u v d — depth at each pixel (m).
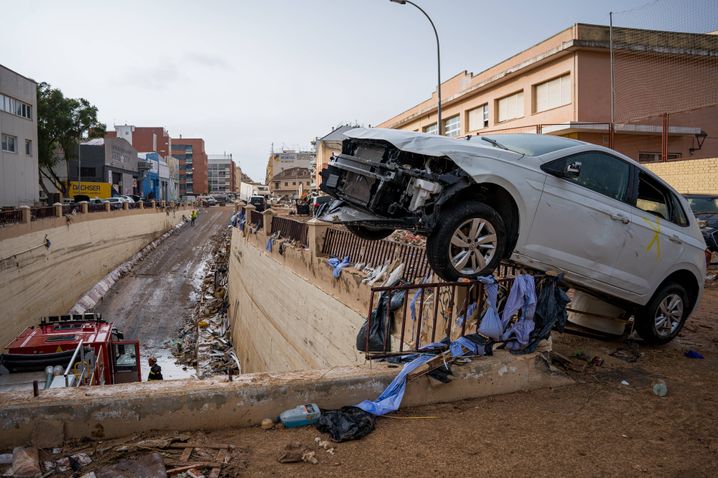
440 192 5.25
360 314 10.42
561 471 3.96
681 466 4.06
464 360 5.38
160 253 47.31
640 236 6.32
